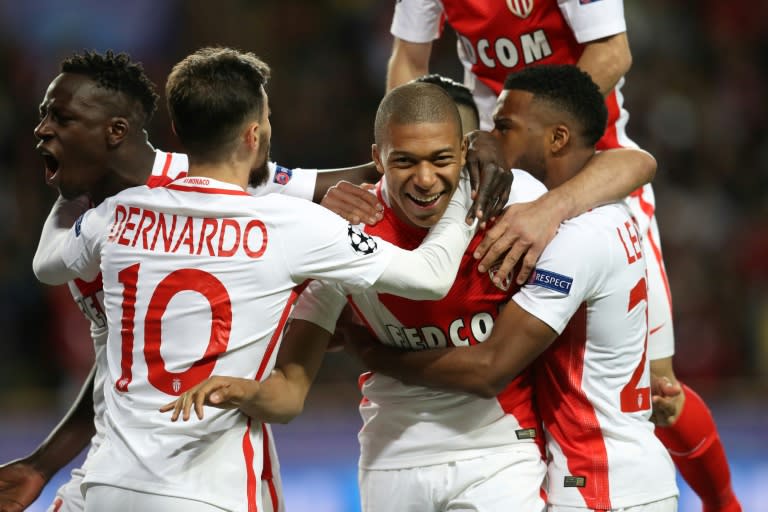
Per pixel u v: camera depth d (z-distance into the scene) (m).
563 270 11.55
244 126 10.95
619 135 15.30
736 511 15.90
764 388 28.84
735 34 42.06
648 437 12.23
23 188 34.75
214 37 39.69
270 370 11.05
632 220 12.53
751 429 24.56
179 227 10.78
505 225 11.63
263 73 11.51
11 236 32.94
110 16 39.25
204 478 10.55
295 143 37.06
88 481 10.70
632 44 40.16
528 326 11.50
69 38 38.72
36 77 37.56
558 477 12.08
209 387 9.84
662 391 14.42
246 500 10.76
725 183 38.66
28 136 36.09
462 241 11.34
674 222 36.72
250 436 10.98
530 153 12.41
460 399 11.98
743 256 36.25
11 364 29.36
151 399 10.63
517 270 11.90
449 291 11.78
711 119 39.84
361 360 12.38
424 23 15.66
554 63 14.61
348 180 13.41
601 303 11.88
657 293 14.83
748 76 41.28
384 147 11.14
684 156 38.78
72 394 28.05
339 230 10.83
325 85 38.75
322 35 40.06
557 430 12.16
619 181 12.29
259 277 10.66
